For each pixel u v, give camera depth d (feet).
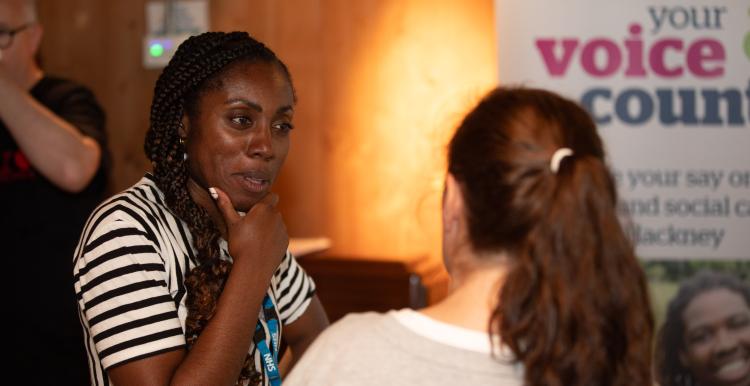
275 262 3.63
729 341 7.84
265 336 3.83
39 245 6.27
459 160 2.60
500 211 2.46
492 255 2.58
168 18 10.57
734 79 8.03
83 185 6.32
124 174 10.98
